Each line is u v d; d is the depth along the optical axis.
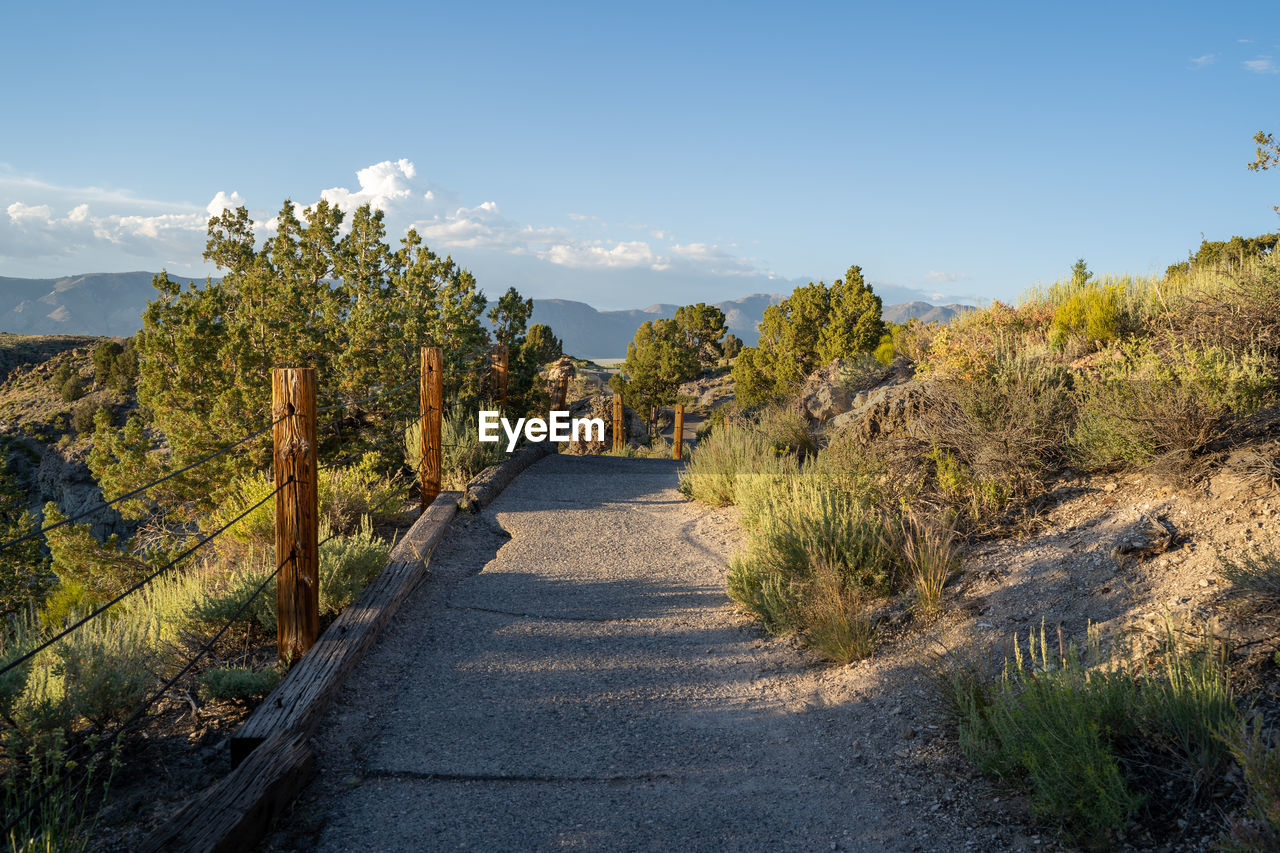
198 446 14.05
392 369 13.95
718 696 4.97
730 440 12.27
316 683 4.38
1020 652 4.29
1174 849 2.67
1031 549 5.51
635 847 3.24
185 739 4.02
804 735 4.35
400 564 6.85
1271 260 7.27
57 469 65.69
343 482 9.12
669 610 6.63
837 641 5.15
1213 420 5.41
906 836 3.19
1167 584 4.27
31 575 17.00
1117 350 8.28
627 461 16.53
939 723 4.00
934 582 5.37
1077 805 2.88
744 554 7.25
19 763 3.57
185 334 14.63
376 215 18.36
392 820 3.42
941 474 6.91
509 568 7.79
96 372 91.38
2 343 127.19
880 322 37.16
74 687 3.79
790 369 39.00
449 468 11.76
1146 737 3.12
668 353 56.59
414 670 5.20
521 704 4.78
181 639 5.04
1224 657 3.38
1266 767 2.56
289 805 3.47
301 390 4.77
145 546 14.00
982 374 7.91
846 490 7.50
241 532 7.45
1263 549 4.12
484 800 3.64
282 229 18.94
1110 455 6.03
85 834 2.96
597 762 4.07
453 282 15.94
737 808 3.58
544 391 18.00
